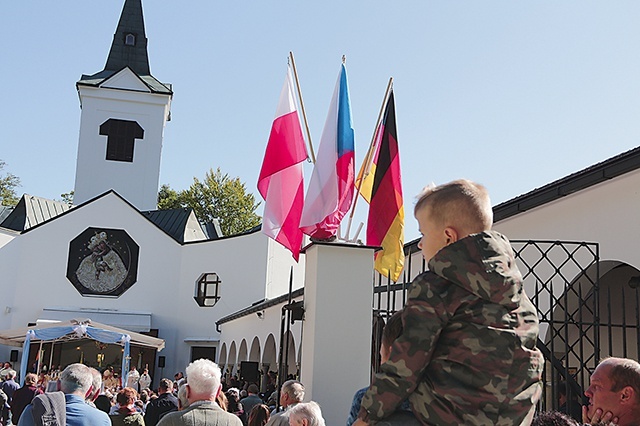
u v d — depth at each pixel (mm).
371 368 7621
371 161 8922
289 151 8648
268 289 39500
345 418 7453
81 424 5652
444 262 2514
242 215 62625
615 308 12711
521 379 2445
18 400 16250
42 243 39750
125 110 48656
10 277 38969
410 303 2523
